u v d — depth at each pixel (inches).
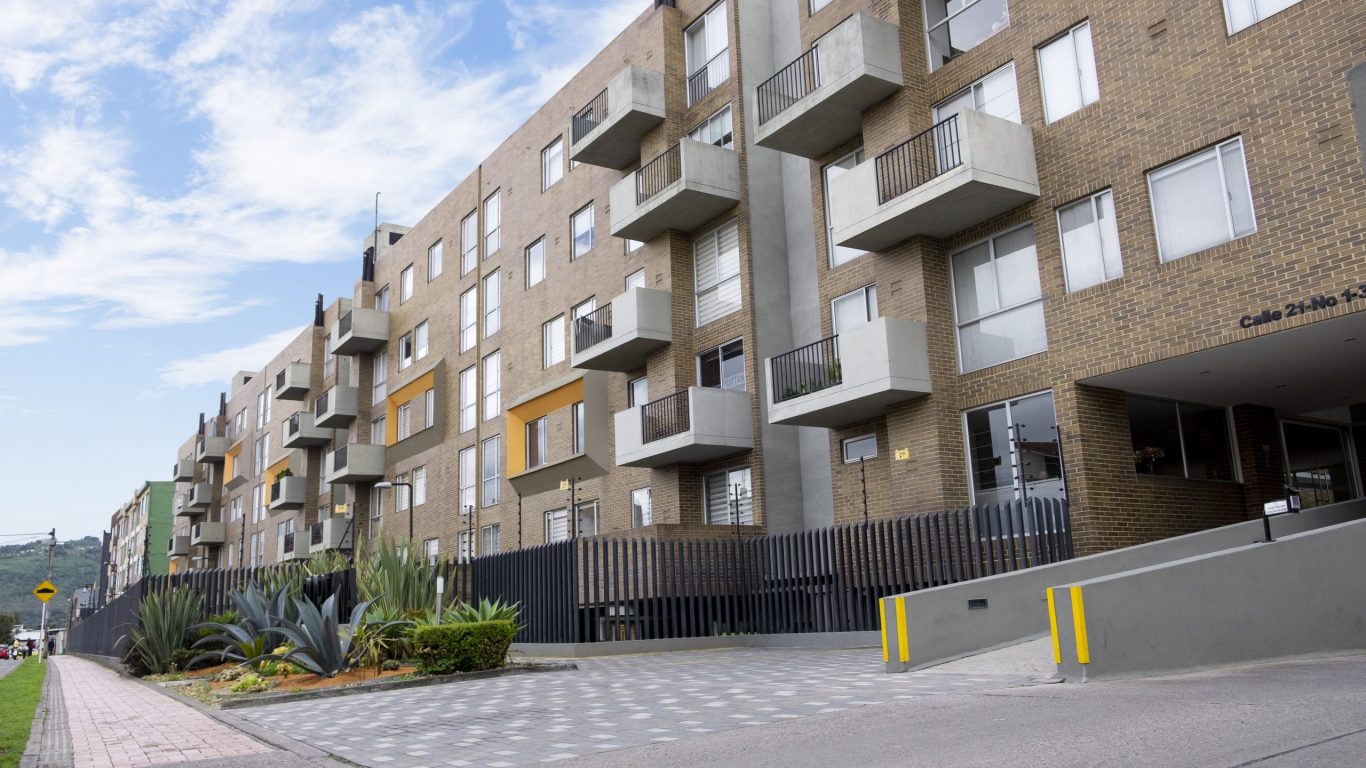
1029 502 572.4
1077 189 636.7
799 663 542.9
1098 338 617.3
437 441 1461.6
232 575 879.7
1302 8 532.4
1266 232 538.6
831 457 810.8
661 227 973.2
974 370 698.8
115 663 1018.1
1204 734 257.0
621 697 430.6
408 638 601.6
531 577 775.1
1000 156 645.9
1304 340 548.7
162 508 3486.7
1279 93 538.9
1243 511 703.1
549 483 1168.2
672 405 936.3
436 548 1425.9
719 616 746.2
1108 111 624.4
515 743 327.3
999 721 296.7
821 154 840.9
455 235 1482.5
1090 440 624.7
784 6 958.4
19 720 452.8
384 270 1720.0
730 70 949.2
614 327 965.8
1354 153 504.4
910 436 709.3
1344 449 798.5
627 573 729.6
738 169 918.4
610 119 998.4
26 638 2642.7
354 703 472.4
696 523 933.2
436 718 400.5
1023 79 680.4
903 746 268.4
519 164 1315.2
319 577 888.3
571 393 1152.2
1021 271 676.1
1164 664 394.0
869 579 652.7
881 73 729.0
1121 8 622.8
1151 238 594.9
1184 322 573.0
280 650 626.5
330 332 1913.1
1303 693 316.2
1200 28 579.5
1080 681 372.8
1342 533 475.8
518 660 655.1
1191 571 412.2
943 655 467.5
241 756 331.9
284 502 1918.1
